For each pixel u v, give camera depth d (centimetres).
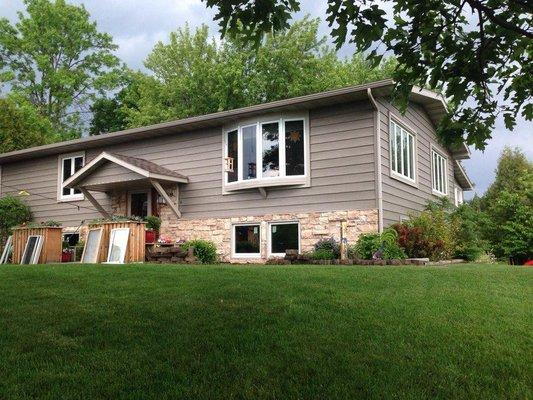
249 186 1291
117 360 360
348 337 414
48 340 401
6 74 3058
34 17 3158
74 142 1627
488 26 398
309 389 317
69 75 3228
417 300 541
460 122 436
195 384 321
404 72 414
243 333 416
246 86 2728
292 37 2772
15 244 1305
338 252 1143
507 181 3416
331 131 1220
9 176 1872
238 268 764
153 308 488
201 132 1441
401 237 1120
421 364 365
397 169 1305
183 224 1441
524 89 424
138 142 1562
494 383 340
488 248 1506
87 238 1223
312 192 1231
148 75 3322
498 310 519
